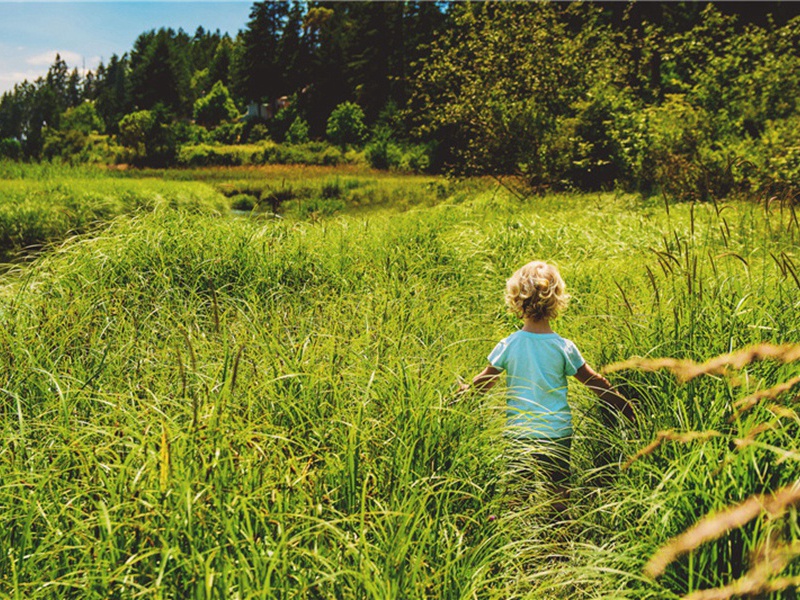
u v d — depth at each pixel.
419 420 2.70
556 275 3.48
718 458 2.40
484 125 20.84
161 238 6.03
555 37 21.69
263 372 3.08
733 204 8.31
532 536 2.67
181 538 2.04
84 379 3.42
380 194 31.47
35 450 2.65
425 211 10.29
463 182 22.67
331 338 3.40
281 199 32.75
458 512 2.63
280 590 1.92
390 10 73.50
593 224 9.79
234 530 2.05
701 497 2.30
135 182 32.69
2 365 3.53
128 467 2.29
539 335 3.40
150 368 3.59
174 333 4.10
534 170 19.62
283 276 6.04
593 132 19.09
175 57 120.00
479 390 3.20
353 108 72.00
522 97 21.02
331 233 7.24
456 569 2.24
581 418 3.52
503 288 6.27
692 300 3.72
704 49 21.27
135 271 5.61
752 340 3.25
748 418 2.45
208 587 1.78
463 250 7.43
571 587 2.50
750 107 18.28
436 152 46.72
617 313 4.31
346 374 3.05
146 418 2.70
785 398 2.63
